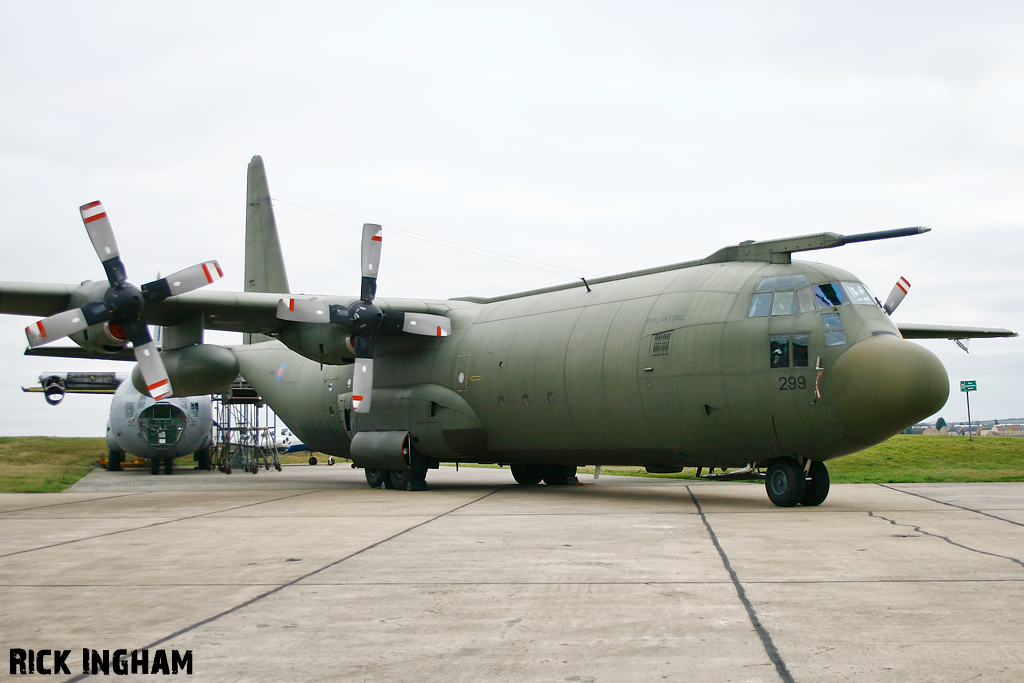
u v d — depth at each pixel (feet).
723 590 22.12
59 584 24.06
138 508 48.80
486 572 25.26
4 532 36.63
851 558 26.81
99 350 55.77
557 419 54.65
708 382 45.75
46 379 101.45
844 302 43.32
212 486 74.59
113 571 26.13
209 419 100.22
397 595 22.08
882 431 41.29
